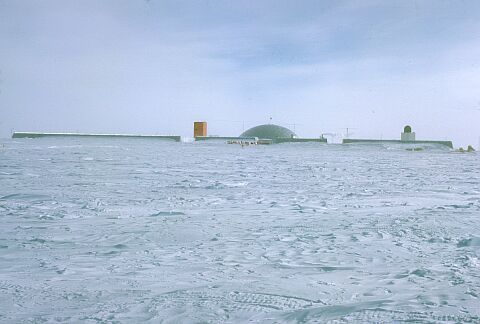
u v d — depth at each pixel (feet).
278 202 40.19
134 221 29.96
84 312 12.99
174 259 19.98
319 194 46.34
